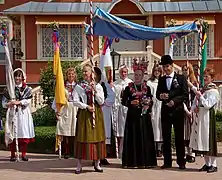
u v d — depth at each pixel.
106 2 25.28
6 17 26.88
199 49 12.21
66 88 12.98
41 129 15.08
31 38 24.23
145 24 24.89
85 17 24.19
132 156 11.19
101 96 10.67
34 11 23.78
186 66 12.52
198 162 12.10
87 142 10.55
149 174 10.54
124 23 11.77
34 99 20.33
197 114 10.83
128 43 24.61
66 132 12.81
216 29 24.55
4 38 13.08
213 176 10.32
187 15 24.38
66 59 24.20
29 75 24.28
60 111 12.84
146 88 11.30
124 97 11.34
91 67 10.80
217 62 24.47
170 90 11.09
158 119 12.68
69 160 12.64
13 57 25.39
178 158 11.12
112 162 12.19
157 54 23.92
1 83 26.05
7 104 12.67
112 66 14.62
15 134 12.56
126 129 11.27
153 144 11.34
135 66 11.38
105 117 12.72
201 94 10.87
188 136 11.98
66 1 25.00
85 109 10.65
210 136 10.70
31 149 14.34
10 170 11.23
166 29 12.55
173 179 10.02
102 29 12.47
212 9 24.02
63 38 24.28
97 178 10.16
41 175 10.58
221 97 20.56
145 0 25.44
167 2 24.64
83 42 24.25
